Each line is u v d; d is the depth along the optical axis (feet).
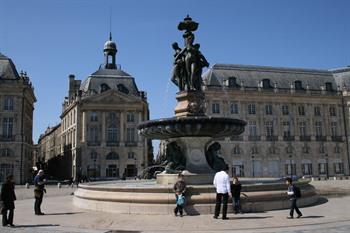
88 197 50.75
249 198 44.19
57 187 156.04
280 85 257.14
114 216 42.75
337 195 70.95
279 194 46.32
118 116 241.76
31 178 241.76
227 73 250.57
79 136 236.63
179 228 35.12
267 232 32.60
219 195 40.04
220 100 241.55
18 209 53.67
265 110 250.57
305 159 254.27
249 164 241.14
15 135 216.13
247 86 248.32
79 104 238.27
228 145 239.09
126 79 254.68
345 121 266.36
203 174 52.65
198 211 42.50
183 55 58.13
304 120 258.16
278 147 248.93
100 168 235.40
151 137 56.34
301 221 37.88
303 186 53.67
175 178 53.06
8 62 225.97
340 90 267.18
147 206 43.47
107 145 237.45
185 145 55.36
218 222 37.63
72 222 39.83
